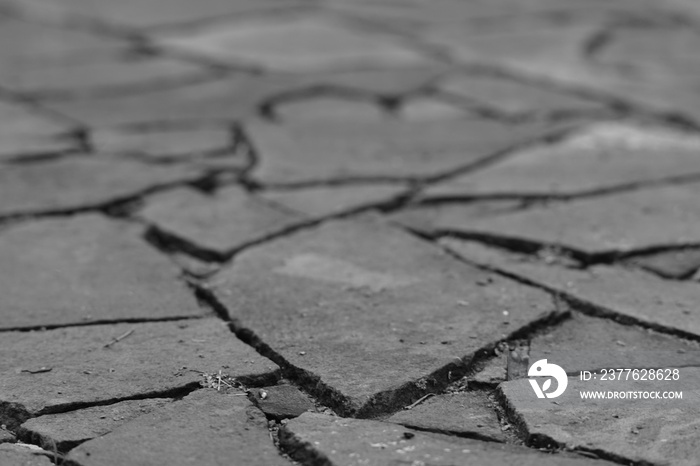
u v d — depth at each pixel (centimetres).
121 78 365
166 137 301
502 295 222
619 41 434
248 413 194
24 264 236
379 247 240
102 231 249
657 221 248
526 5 520
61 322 217
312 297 222
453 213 256
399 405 197
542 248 239
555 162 282
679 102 330
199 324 216
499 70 378
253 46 418
